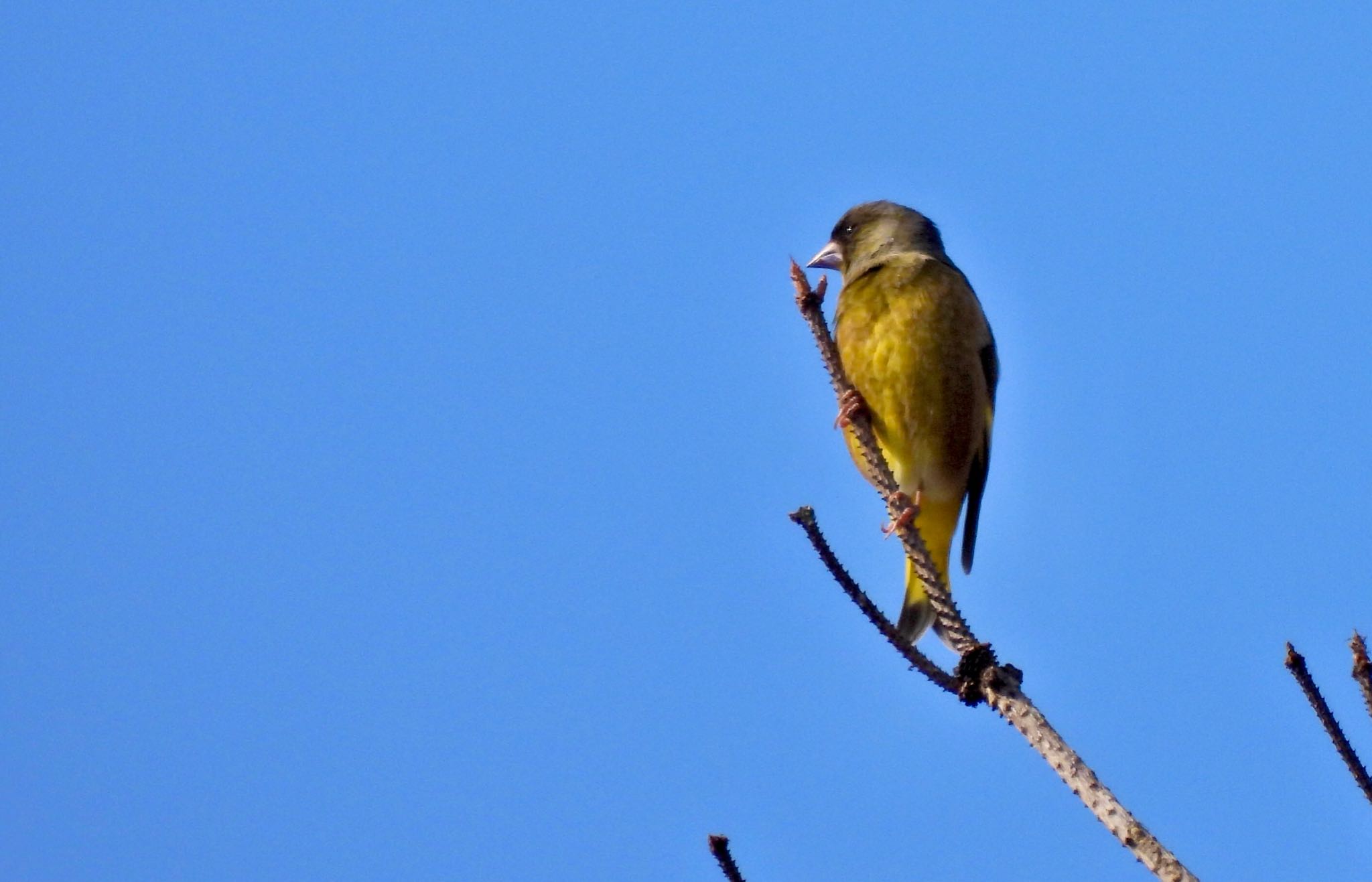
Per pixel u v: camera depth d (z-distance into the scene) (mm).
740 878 6297
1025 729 6742
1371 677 6160
